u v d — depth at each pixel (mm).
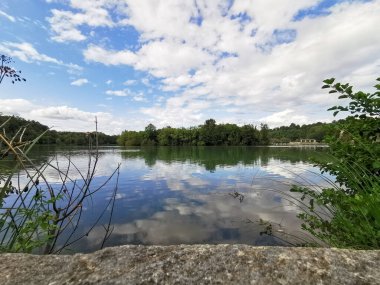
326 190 2746
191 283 944
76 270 1029
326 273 988
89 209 9195
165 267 1018
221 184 14438
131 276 976
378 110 2586
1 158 1960
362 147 2623
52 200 2201
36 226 2084
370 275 993
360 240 2121
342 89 2668
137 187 13984
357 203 2002
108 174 18703
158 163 29359
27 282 975
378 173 2676
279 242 5742
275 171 18672
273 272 989
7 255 1148
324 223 2818
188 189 13281
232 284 940
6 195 2148
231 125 122188
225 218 8055
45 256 1135
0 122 2070
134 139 122562
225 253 1091
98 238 6387
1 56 2082
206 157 39188
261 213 8281
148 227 7383
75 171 18500
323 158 3221
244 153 48875
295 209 8359
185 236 6676
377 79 2535
